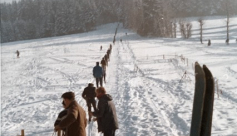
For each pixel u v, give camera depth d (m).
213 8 155.62
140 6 102.19
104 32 126.31
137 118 10.23
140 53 45.41
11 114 12.54
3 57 54.56
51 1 162.50
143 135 8.13
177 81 19.31
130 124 9.46
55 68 33.03
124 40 86.31
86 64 35.31
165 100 13.41
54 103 14.54
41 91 18.80
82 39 99.69
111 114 6.18
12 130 9.77
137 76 22.88
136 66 29.08
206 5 156.50
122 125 9.44
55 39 112.19
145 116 10.51
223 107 11.35
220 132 8.03
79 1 151.38
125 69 27.61
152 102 13.08
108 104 6.17
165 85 18.08
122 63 33.16
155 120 9.84
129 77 22.38
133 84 18.97
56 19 148.75
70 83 21.44
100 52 52.59
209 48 48.72
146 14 95.25
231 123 8.98
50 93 17.73
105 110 6.13
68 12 147.75
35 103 14.88
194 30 106.56
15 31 161.75
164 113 10.84
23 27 162.38
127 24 132.38
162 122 9.52
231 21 122.50
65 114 4.40
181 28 87.31
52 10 154.50
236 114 10.11
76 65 34.88
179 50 47.56
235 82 17.53
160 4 95.50
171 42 70.00
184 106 11.89
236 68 24.30
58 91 18.28
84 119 4.54
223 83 17.38
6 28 161.25
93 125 9.52
